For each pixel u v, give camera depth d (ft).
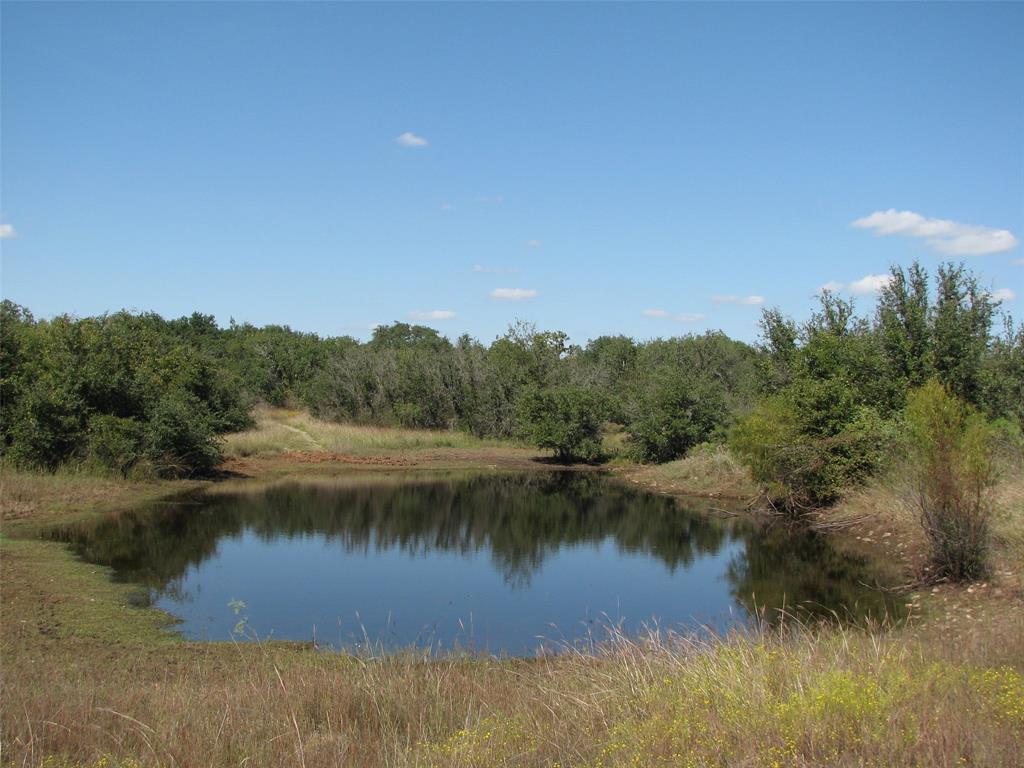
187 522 63.05
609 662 25.03
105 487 72.59
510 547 58.18
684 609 41.16
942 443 42.29
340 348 185.88
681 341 173.99
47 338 83.51
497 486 93.15
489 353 153.17
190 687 24.61
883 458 63.31
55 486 68.69
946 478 41.73
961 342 65.57
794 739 16.40
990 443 45.70
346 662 27.99
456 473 106.01
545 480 99.91
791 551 55.42
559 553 56.13
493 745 18.21
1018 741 15.87
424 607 41.70
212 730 19.44
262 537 59.31
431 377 145.18
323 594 43.93
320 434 127.24
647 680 22.00
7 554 47.34
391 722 21.31
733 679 20.25
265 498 77.71
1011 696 18.13
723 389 124.57
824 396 67.72
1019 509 44.29
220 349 191.01
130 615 37.45
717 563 52.54
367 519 68.90
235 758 18.21
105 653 31.22
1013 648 23.82
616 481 99.25
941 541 41.78
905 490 49.85
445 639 35.86
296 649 33.40
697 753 16.21
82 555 49.44
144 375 86.38
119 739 18.78
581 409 117.08
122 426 78.43
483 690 24.23
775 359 95.35
